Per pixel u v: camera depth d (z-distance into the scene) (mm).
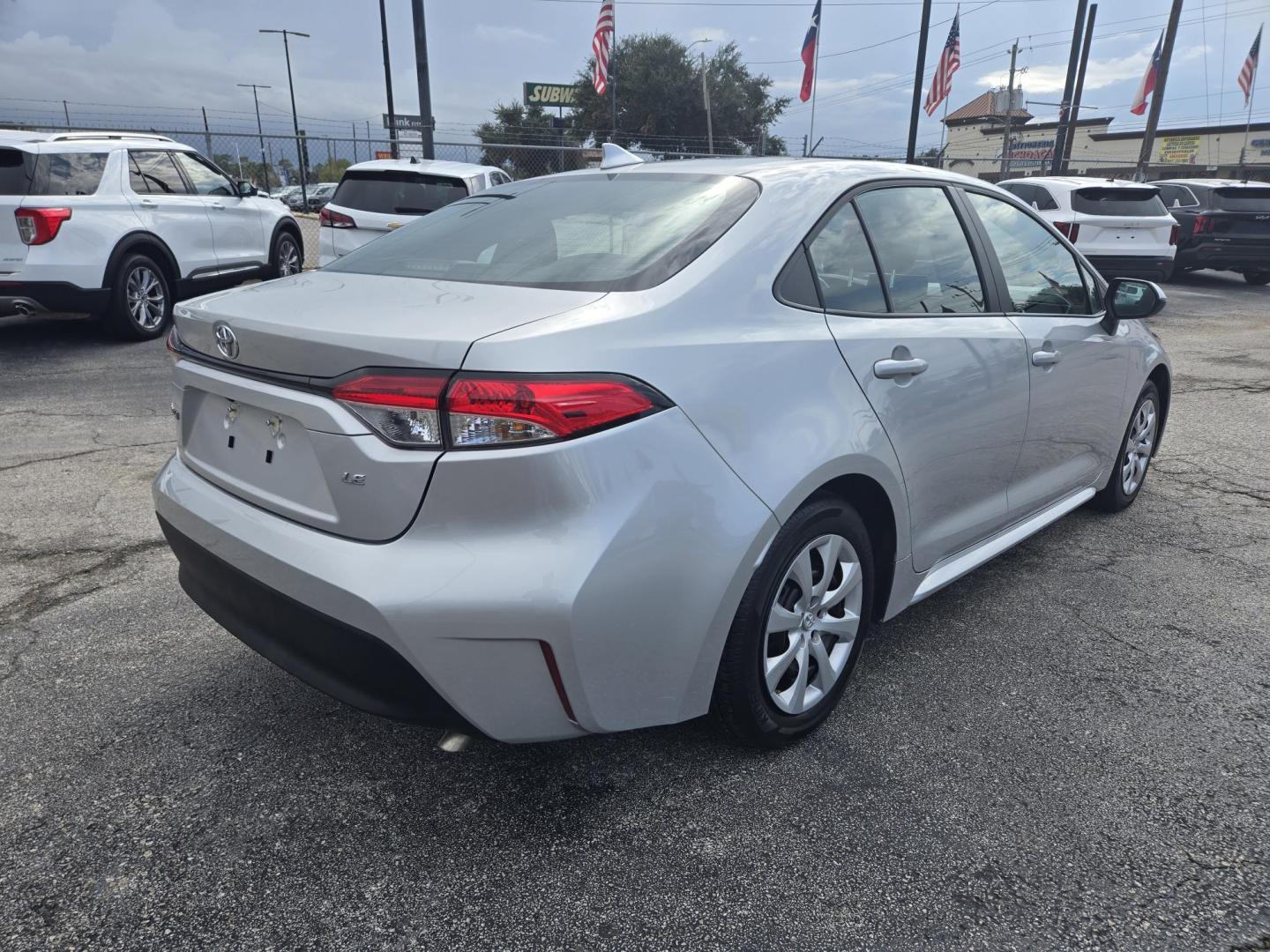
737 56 40812
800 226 2453
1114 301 3695
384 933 1853
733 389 2098
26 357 7738
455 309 2029
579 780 2346
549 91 48594
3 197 7441
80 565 3607
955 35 23641
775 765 2408
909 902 1942
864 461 2381
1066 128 33375
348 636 1898
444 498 1821
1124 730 2592
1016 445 3201
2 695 2689
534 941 1837
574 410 1820
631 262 2246
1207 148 48250
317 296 2250
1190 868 2047
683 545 1969
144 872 2006
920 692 2785
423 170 9508
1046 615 3324
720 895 1962
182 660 2900
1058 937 1852
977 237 3143
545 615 1814
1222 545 4012
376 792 2291
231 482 2234
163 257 8734
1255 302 13328
